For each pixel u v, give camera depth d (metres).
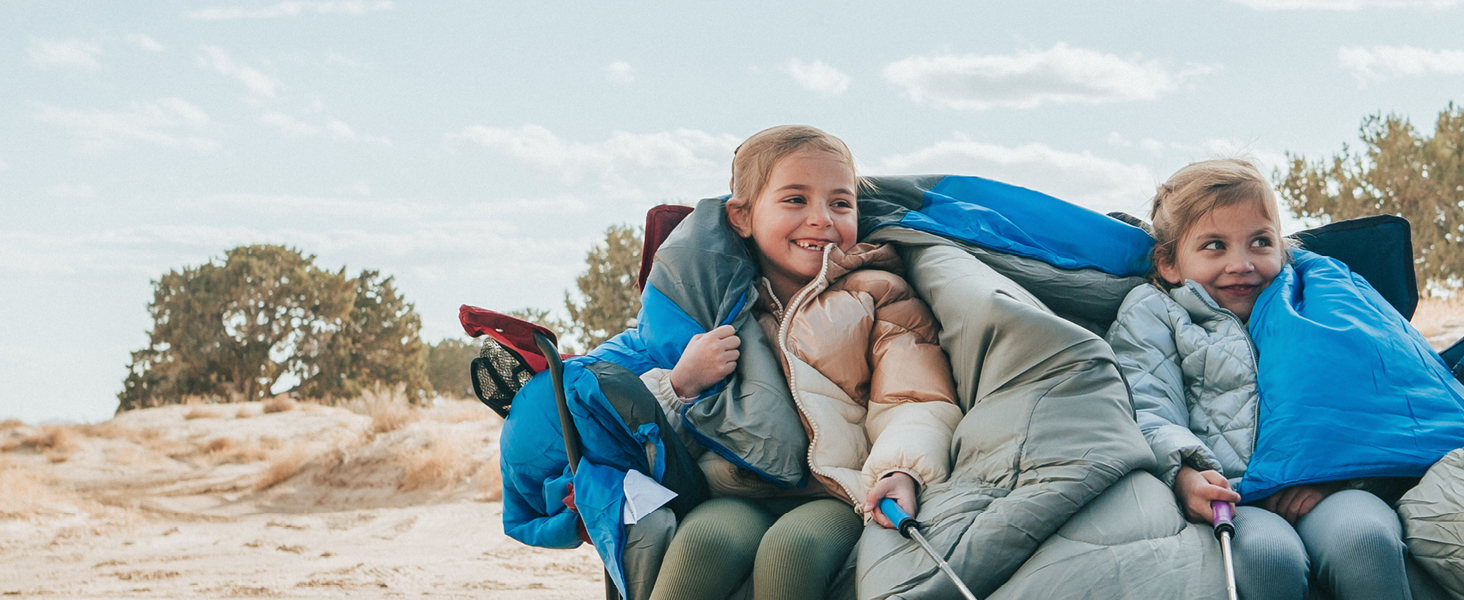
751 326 2.91
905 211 3.20
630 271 29.95
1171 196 3.04
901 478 2.43
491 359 2.80
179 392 43.38
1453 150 22.97
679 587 2.38
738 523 2.50
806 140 3.05
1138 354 2.76
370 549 10.15
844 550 2.43
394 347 47.09
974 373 2.56
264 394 44.31
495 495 13.03
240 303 44.31
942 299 2.72
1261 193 2.89
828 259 2.92
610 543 2.48
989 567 2.19
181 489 16.50
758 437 2.63
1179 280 3.01
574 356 2.84
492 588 7.56
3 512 12.59
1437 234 22.83
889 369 2.71
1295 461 2.38
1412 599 2.13
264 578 8.44
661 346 2.92
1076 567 2.13
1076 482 2.23
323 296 45.47
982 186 3.32
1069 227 3.17
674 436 2.64
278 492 15.11
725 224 3.11
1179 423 2.61
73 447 21.28
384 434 16.77
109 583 8.58
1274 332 2.66
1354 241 3.19
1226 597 2.06
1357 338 2.52
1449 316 12.19
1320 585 2.21
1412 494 2.24
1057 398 2.38
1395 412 2.40
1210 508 2.25
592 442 2.60
